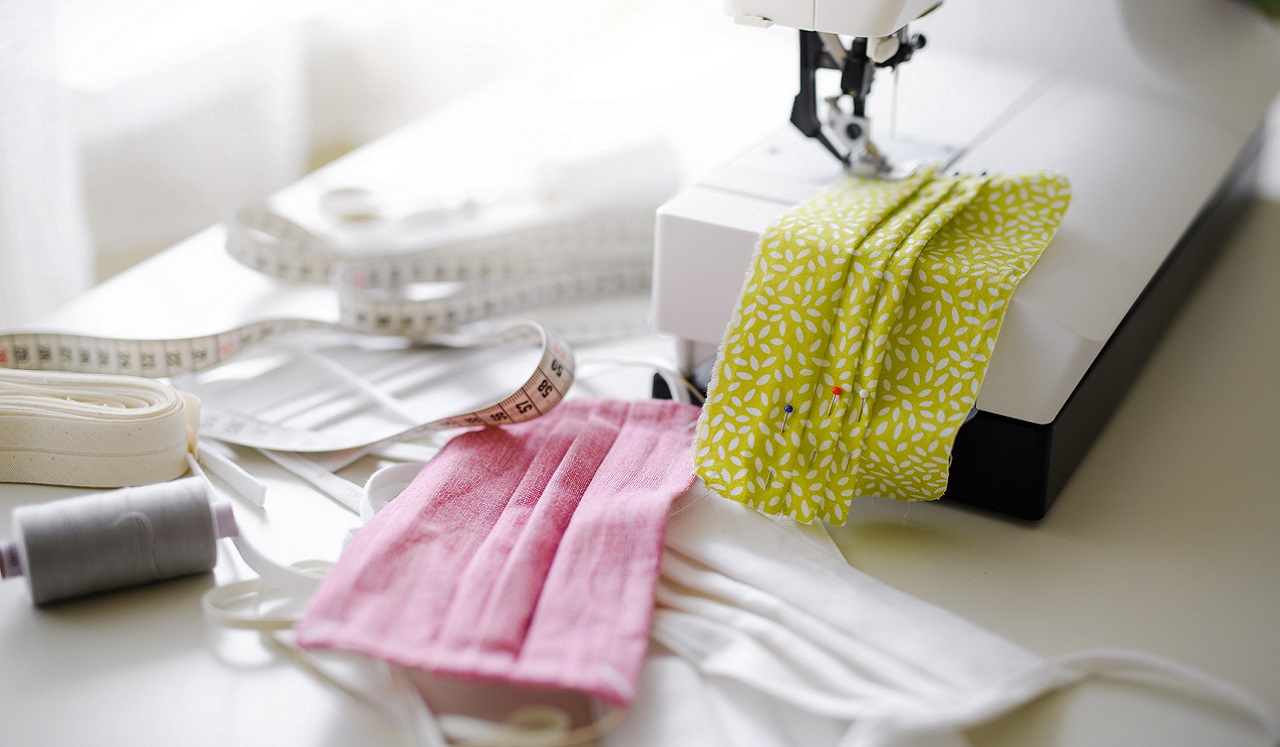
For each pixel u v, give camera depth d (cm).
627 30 176
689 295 87
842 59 86
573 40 213
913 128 101
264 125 192
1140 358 96
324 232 122
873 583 71
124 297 109
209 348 98
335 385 98
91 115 172
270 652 68
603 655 62
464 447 81
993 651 65
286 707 64
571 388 97
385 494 82
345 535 77
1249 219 125
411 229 123
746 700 64
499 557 69
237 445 89
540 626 64
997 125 101
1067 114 104
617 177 121
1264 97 118
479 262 118
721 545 73
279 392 97
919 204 84
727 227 83
